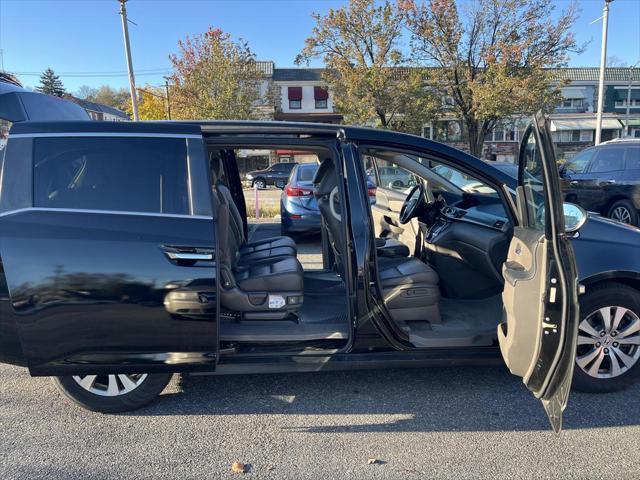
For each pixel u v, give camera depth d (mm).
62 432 2711
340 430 2725
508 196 3008
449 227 3734
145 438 2658
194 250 2523
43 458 2482
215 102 25812
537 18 23125
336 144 2881
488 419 2811
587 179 9086
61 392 2820
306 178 7820
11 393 3146
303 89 37531
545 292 2264
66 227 2461
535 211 2623
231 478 2340
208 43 26031
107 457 2494
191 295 2516
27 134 2564
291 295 3094
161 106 33250
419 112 24609
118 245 2473
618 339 2969
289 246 3941
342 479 2326
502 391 3117
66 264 2426
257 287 3113
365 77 24219
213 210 2607
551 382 2285
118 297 2461
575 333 2180
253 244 4152
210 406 2982
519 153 2803
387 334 2846
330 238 4012
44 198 2506
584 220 2674
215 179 3336
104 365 2516
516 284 2508
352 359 2869
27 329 2428
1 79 3842
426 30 23188
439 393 3102
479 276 3617
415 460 2459
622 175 8469
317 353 2861
